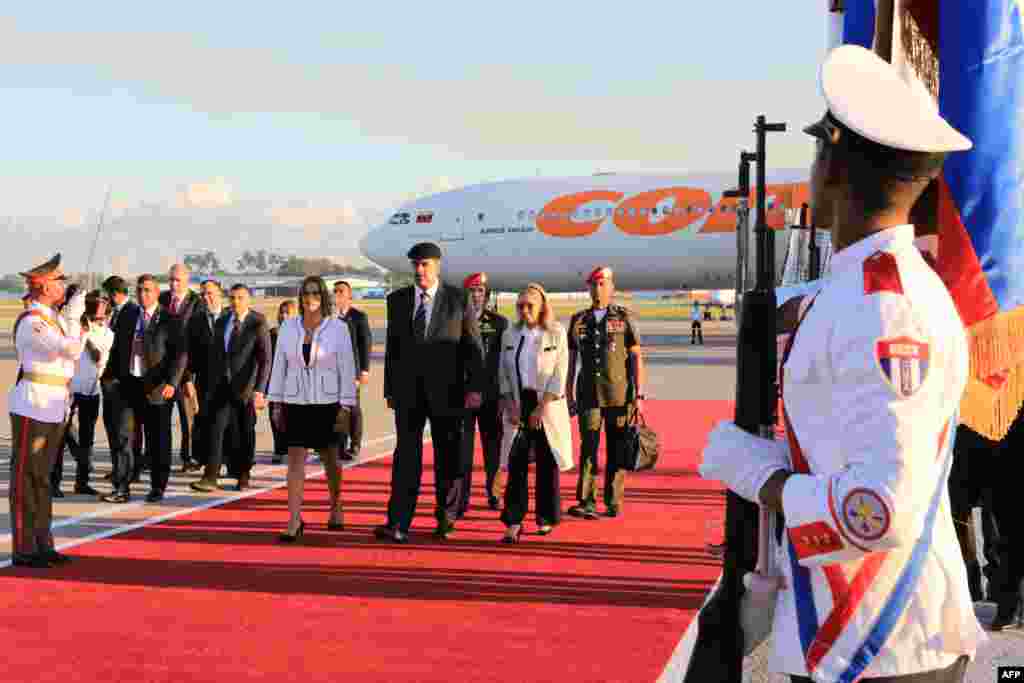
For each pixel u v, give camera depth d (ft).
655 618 16.94
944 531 5.40
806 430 5.32
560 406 23.56
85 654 14.88
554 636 15.93
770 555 5.67
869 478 4.83
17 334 20.18
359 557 21.56
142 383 28.63
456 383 23.50
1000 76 12.47
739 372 6.21
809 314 5.37
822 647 5.30
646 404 56.24
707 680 5.90
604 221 106.83
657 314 312.91
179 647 15.28
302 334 23.34
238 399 30.53
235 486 31.50
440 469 23.76
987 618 16.78
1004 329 12.32
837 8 14.19
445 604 17.79
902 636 5.23
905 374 4.89
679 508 27.61
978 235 12.44
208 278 33.86
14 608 17.37
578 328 26.55
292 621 16.67
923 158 5.25
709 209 103.81
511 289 116.26
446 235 113.60
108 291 33.73
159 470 28.55
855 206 5.40
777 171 89.40
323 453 24.40
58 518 26.07
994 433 12.35
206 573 19.99
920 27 12.80
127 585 18.97
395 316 23.70
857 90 5.38
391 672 14.20
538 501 23.91
